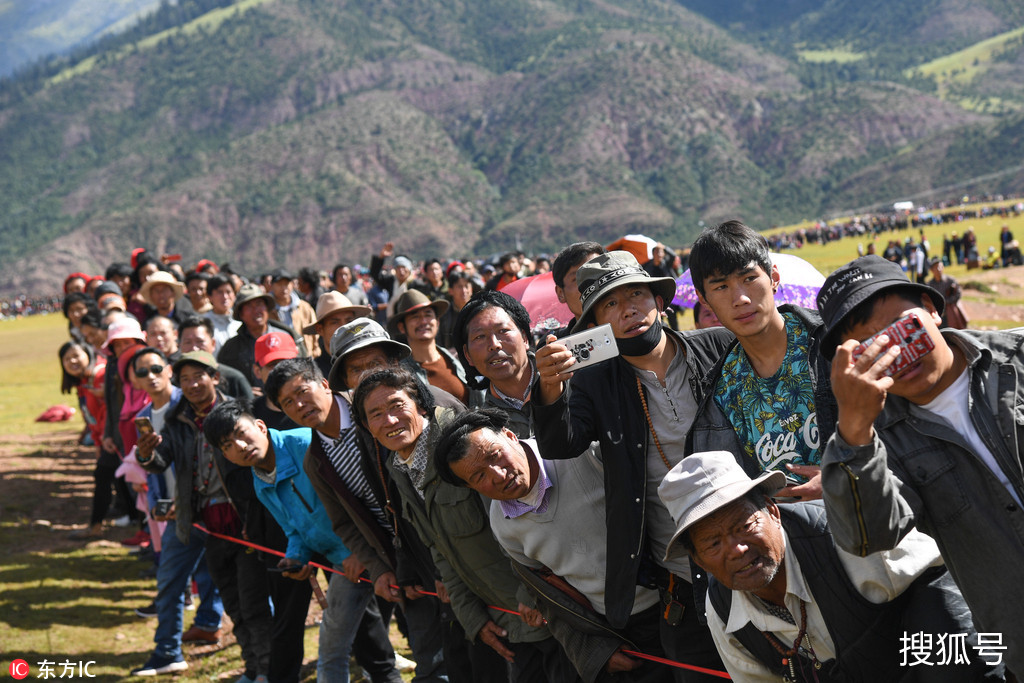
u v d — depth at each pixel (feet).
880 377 8.29
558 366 11.12
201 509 21.16
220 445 17.90
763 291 10.94
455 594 14.78
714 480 9.52
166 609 22.35
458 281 32.07
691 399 12.18
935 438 9.37
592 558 12.86
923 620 9.75
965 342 9.27
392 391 14.35
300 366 16.62
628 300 12.05
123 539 33.63
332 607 17.76
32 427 62.44
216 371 21.48
